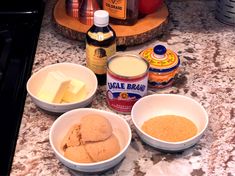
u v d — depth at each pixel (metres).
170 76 0.93
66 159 0.72
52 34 1.10
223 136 0.83
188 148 0.79
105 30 0.89
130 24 1.05
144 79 0.85
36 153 0.79
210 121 0.86
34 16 1.16
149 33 1.05
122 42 1.03
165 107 0.87
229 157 0.79
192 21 1.17
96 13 0.88
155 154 0.79
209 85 0.95
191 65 1.01
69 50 1.05
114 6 1.03
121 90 0.85
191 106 0.85
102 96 0.93
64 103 0.86
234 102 0.91
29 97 0.91
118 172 0.76
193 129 0.82
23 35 1.09
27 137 0.82
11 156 0.78
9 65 1.00
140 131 0.78
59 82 0.86
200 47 1.07
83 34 1.04
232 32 1.13
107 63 0.87
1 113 0.87
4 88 0.93
